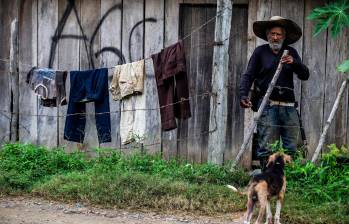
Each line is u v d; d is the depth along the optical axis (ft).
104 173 29.60
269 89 28.12
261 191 22.17
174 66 30.91
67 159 32.58
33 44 36.06
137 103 33.04
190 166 31.04
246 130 33.88
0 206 26.32
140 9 34.86
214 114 31.17
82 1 35.47
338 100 30.53
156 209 26.00
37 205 26.63
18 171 31.09
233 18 34.12
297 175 28.60
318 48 33.42
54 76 32.68
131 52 35.17
